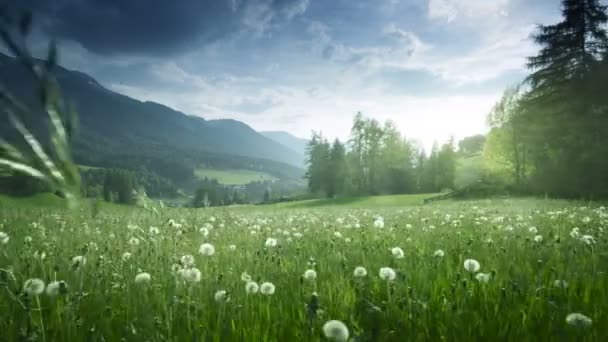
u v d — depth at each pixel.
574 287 2.92
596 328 2.16
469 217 12.19
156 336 2.17
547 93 40.78
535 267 3.82
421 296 2.93
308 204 62.06
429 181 90.69
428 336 2.18
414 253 4.87
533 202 26.69
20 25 0.84
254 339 2.14
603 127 35.62
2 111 0.82
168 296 2.91
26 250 4.50
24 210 11.87
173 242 5.66
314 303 2.27
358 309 2.65
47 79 0.87
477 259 4.42
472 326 2.25
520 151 49.03
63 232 7.30
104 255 4.43
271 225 10.90
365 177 82.94
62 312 2.37
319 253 5.24
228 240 6.74
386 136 82.25
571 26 39.78
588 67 38.62
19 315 2.42
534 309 2.49
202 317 2.48
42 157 0.90
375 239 6.31
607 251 4.64
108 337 2.21
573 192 34.59
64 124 0.94
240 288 3.21
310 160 99.19
